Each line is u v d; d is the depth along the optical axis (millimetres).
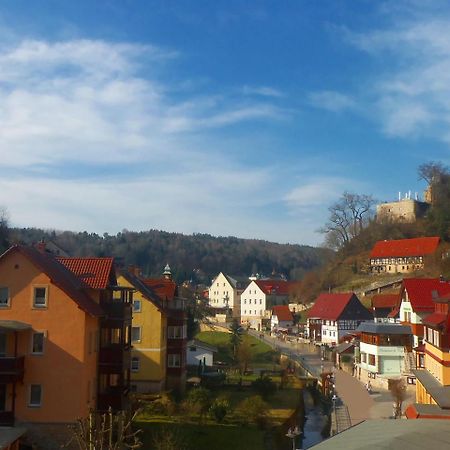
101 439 30953
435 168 168250
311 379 71125
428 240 141875
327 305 117875
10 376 36500
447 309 46344
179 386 56656
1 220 114438
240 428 44438
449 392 40188
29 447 36344
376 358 69625
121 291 46062
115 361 41969
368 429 21141
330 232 172000
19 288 38750
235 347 84438
